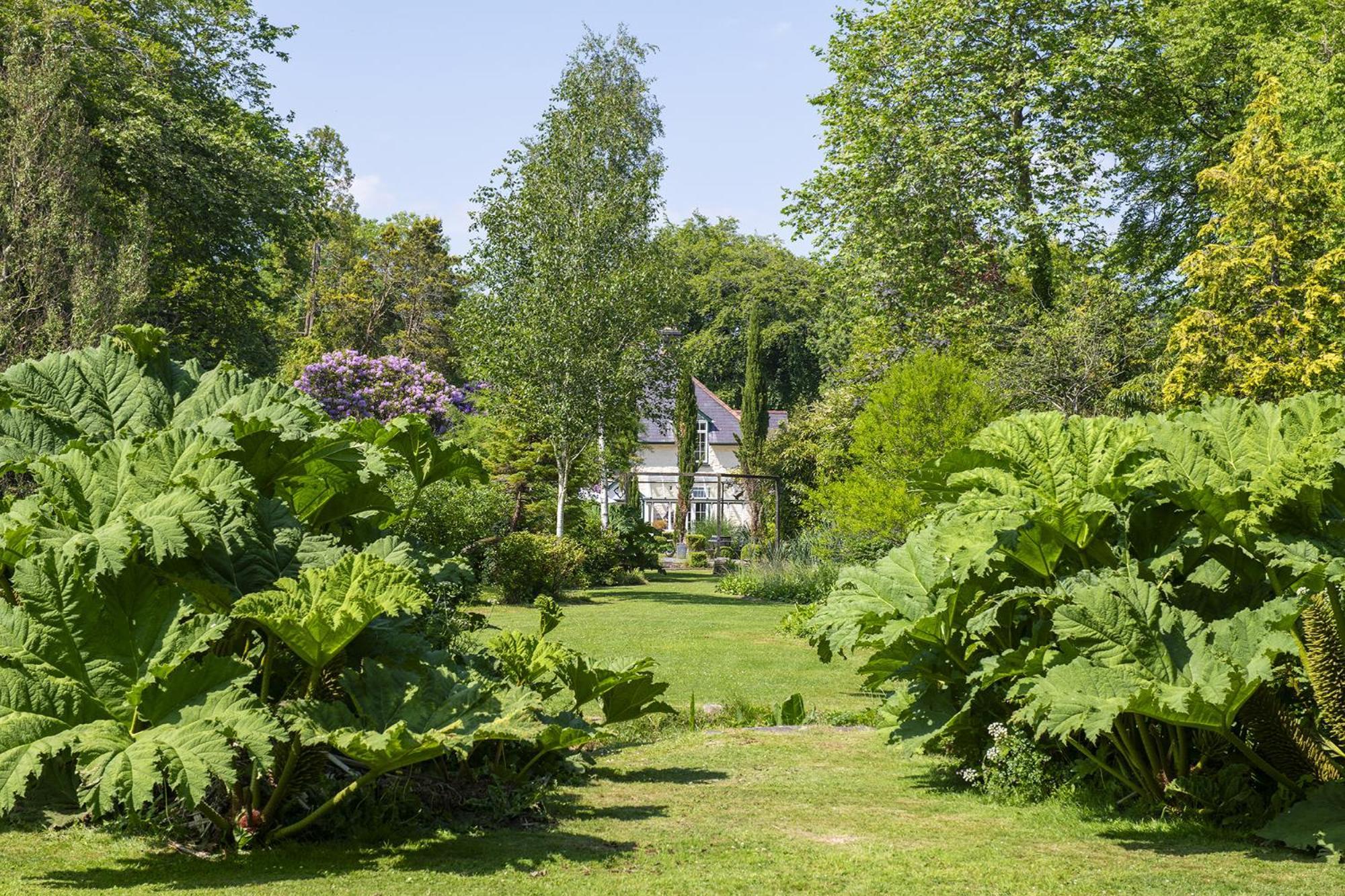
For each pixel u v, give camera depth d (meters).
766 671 12.73
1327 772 4.60
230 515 4.72
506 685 5.04
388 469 6.12
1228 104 27.81
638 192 26.05
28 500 4.59
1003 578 5.50
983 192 25.88
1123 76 25.28
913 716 5.96
